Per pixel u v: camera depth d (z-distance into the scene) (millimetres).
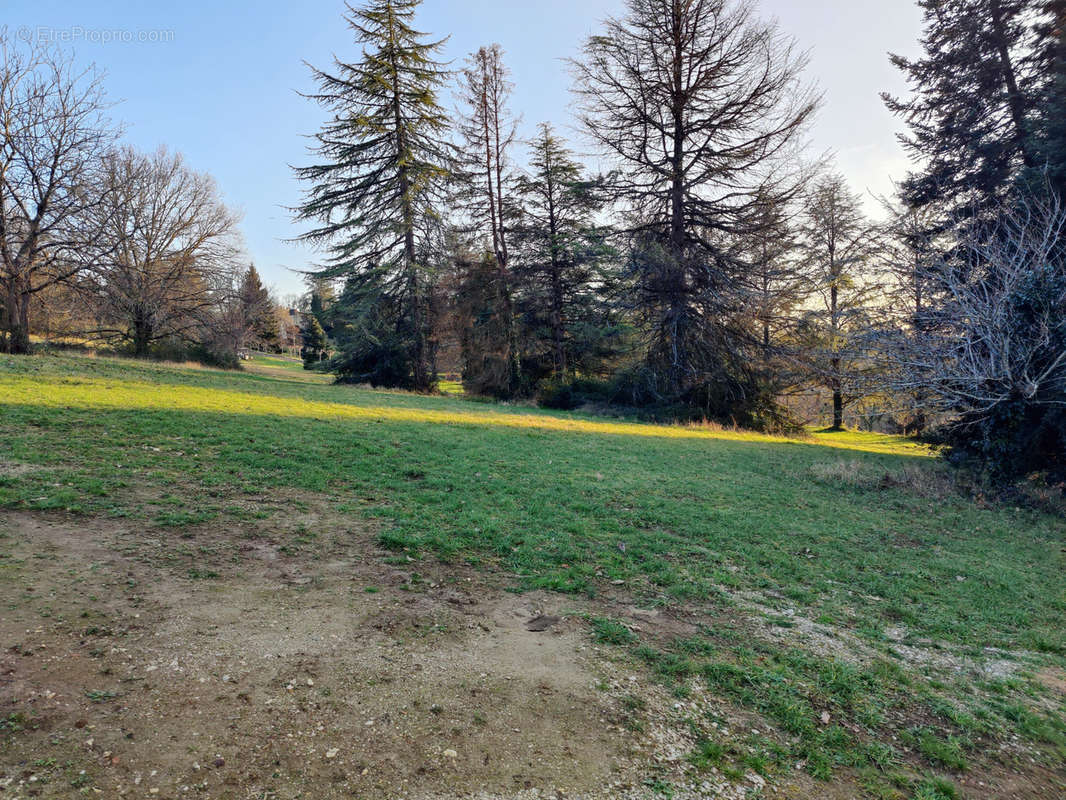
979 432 14000
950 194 22172
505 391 30531
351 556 5961
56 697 3121
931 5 21656
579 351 34406
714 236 25812
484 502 8461
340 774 2887
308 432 11680
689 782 3174
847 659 4902
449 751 3170
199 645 3871
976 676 4898
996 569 7832
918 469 14797
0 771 2549
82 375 15531
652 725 3654
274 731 3129
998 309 12625
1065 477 13227
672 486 11078
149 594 4504
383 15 26312
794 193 23922
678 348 26422
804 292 27109
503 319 31203
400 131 26984
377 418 15016
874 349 16328
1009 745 3938
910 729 3965
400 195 26984
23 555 4828
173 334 32469
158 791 2604
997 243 14508
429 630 4570
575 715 3654
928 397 15219
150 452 8734
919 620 5996
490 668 4105
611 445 15594
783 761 3459
